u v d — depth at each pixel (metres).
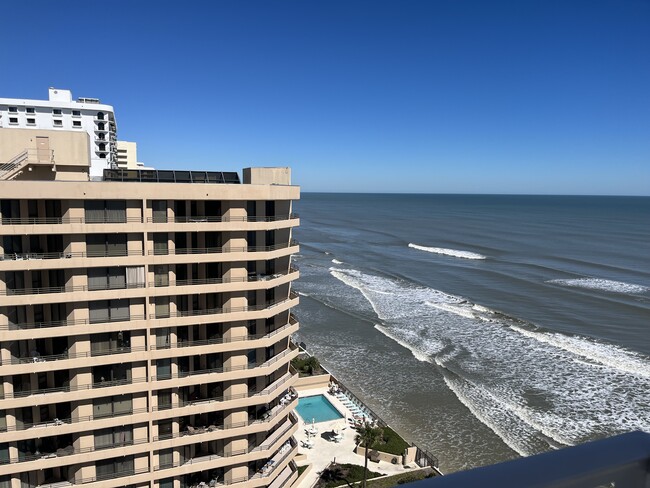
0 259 26.41
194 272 30.94
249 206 30.92
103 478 29.48
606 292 94.69
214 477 32.62
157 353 29.22
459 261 129.75
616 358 64.38
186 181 34.75
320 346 71.81
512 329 76.25
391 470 43.91
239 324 31.23
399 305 89.69
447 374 62.03
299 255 141.12
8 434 27.05
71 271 27.47
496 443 47.72
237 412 31.86
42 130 29.75
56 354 28.42
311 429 50.50
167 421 30.53
